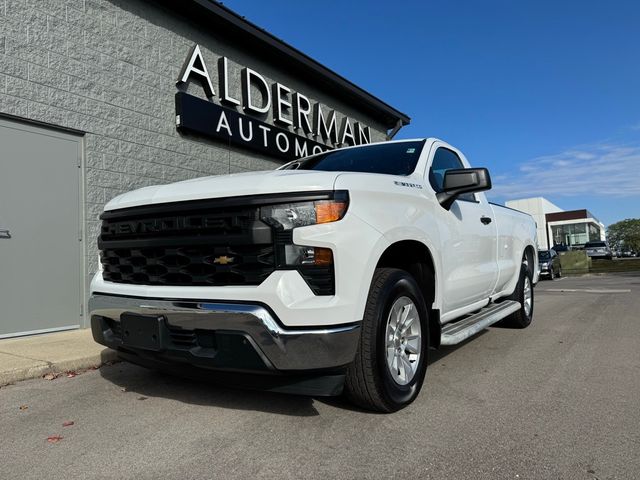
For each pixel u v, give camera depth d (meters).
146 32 7.32
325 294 2.80
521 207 69.06
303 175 3.00
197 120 7.86
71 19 6.36
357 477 2.43
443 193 4.08
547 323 7.05
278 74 9.83
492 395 3.67
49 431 3.07
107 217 3.60
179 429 3.05
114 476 2.47
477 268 4.76
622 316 7.59
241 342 2.80
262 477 2.43
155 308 3.10
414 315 3.53
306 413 3.28
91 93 6.54
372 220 3.08
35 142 5.94
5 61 5.66
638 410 3.34
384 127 13.77
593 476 2.42
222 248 2.93
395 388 3.24
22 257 5.74
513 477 2.41
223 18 8.18
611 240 108.19
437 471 2.48
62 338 5.56
